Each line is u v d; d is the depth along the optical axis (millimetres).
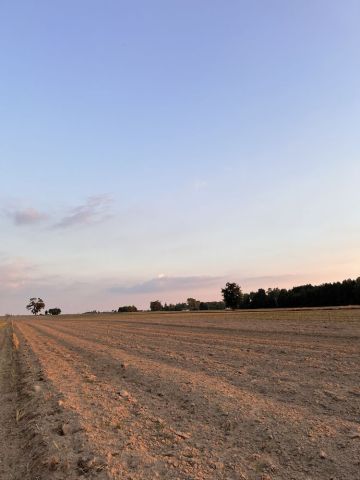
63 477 6773
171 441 7949
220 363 16531
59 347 29500
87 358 21812
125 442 8000
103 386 13766
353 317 40312
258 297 138875
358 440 7168
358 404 9375
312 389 11094
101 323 74375
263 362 16016
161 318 81750
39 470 7320
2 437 9727
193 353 20406
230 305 136000
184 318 72375
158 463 6910
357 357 15703
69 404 11320
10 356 27219
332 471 6152
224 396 10883
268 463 6562
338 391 10664
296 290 133500
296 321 39969
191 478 6270
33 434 9312
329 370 13508
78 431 8891
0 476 7379
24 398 13492
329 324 32812
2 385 16828
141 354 21625
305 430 7906
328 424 8164
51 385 14430
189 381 13094
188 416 9547
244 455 7027
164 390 12375
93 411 10477
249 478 6145
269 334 28062
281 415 8953
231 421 8812
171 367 16422
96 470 6809
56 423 9750
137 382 14062
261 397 10664
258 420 8719
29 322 108000
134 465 6895
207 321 55688
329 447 7000
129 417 9805
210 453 7227
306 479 5980
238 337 27438
